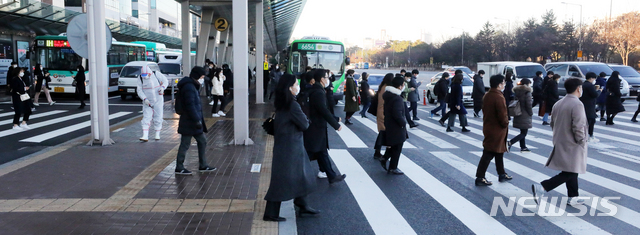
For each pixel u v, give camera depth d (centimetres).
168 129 1152
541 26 6019
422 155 908
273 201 485
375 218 525
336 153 918
